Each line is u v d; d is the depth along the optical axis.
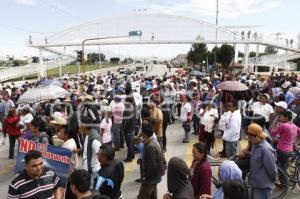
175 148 11.88
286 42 82.31
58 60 93.25
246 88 12.48
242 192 3.41
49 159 6.14
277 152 7.29
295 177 7.44
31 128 7.27
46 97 11.81
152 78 27.34
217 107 12.17
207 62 73.38
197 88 15.52
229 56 65.62
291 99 12.35
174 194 4.38
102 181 4.83
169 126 15.70
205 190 4.88
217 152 10.52
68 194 4.69
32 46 84.31
